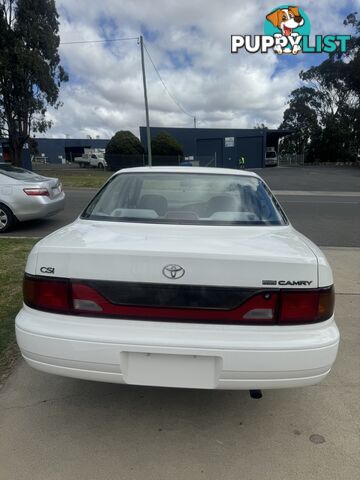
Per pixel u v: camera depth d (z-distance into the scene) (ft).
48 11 100.94
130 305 7.00
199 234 8.43
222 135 157.69
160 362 7.04
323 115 195.00
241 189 10.83
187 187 10.78
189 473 7.09
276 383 7.04
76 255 7.14
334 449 7.70
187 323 6.97
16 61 98.22
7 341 11.55
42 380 9.78
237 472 7.13
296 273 7.02
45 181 28.40
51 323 7.20
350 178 96.53
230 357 6.83
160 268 6.94
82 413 8.64
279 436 8.04
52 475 6.97
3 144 126.72
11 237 25.62
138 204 10.11
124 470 7.13
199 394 9.39
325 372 7.22
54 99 105.29
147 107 79.46
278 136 181.37
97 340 6.93
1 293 15.17
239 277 6.91
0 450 7.51
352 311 14.37
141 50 75.97
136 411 8.75
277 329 7.01
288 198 54.60
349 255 22.59
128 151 132.36
